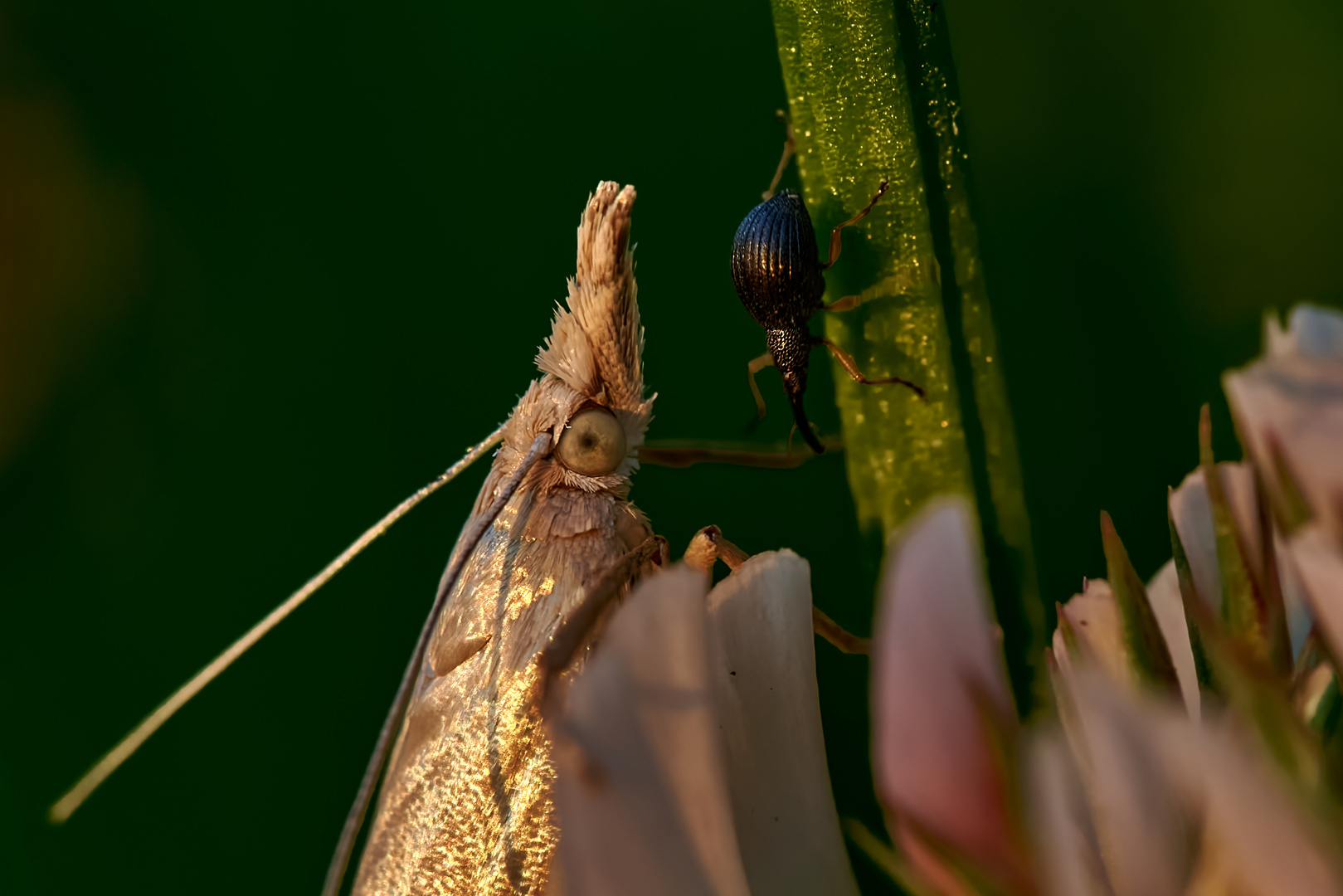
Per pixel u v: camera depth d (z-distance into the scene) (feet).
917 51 0.16
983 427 0.16
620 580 0.18
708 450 0.18
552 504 0.18
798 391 0.18
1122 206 0.18
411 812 0.18
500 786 0.18
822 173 0.16
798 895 0.16
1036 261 0.18
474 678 0.18
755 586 0.16
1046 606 0.16
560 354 0.18
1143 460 0.18
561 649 0.17
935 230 0.16
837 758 0.18
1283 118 0.18
